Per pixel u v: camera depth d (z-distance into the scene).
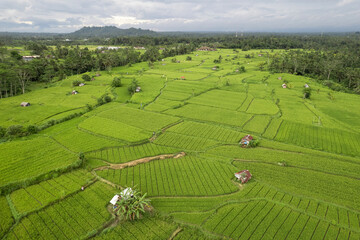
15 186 54.53
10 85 129.75
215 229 45.03
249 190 56.09
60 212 48.25
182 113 104.31
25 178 56.81
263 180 59.81
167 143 77.62
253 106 114.50
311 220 47.50
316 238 43.41
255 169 64.25
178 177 60.69
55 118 95.62
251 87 150.75
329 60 189.25
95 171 62.31
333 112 109.38
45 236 42.84
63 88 144.25
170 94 132.12
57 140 77.75
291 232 44.56
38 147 72.25
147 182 58.34
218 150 73.69
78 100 119.44
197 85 152.25
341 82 168.12
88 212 48.41
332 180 60.03
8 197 51.94
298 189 56.53
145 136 80.69
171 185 57.41
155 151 72.56
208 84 154.88
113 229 44.72
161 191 55.34
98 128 86.19
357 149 75.94
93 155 69.38
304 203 52.09
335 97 132.38
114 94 132.25
